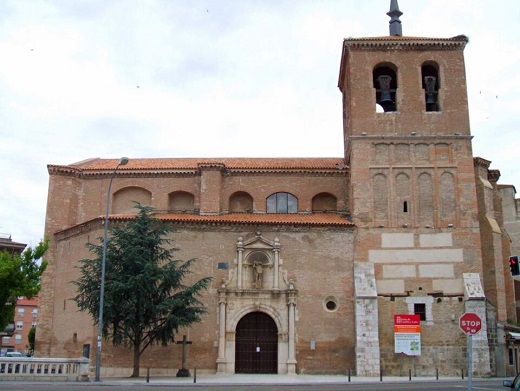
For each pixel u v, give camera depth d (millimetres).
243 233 45500
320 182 51406
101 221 45594
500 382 35625
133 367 41531
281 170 51344
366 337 42219
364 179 46594
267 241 45094
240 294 44062
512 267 34438
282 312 43812
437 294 44031
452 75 48594
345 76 53438
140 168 51656
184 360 42250
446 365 42656
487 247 48531
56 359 33125
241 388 29828
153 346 42969
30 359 32562
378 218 45812
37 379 32219
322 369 42812
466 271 44406
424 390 27953
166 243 44938
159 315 39781
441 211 45750
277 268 44625
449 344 43031
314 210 51531
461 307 43656
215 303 44094
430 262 44688
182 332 43344
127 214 49062
